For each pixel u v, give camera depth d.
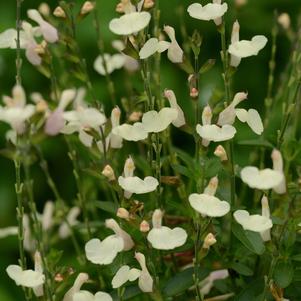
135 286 0.61
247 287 0.60
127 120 0.61
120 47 0.72
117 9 0.59
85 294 0.58
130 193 0.59
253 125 0.58
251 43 0.60
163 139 0.63
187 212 0.61
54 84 0.64
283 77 0.70
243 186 0.67
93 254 0.58
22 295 0.87
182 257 0.66
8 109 0.55
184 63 0.60
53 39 0.64
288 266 0.59
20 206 0.59
